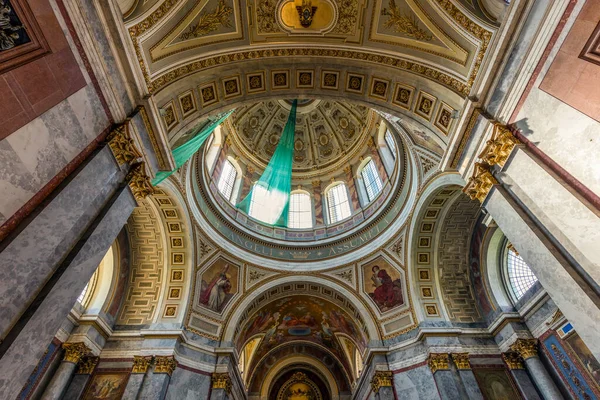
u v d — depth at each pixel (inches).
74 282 179.5
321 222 821.9
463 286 586.6
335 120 935.0
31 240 159.6
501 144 250.7
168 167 284.2
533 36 223.8
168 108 298.7
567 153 208.2
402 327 581.3
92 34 205.6
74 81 193.3
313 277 688.4
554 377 428.1
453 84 297.7
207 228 627.2
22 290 154.2
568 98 204.5
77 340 454.6
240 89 356.8
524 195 238.2
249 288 665.0
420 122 342.0
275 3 308.5
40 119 170.2
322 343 915.4
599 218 185.9
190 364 523.5
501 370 485.1
